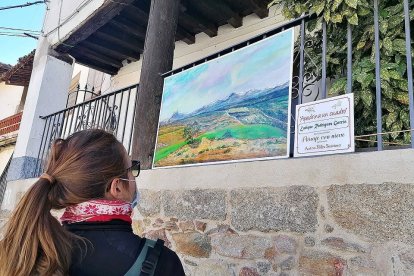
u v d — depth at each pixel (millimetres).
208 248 2271
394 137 2344
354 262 1585
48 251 823
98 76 8055
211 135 2688
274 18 4559
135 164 1128
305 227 1795
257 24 4738
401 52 2227
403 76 2367
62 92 5684
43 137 5195
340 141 1773
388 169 1550
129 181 1043
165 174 2754
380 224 1530
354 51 2512
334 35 2662
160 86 3256
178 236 2498
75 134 1051
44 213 882
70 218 949
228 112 2629
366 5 2150
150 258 884
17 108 13070
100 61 6570
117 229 933
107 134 1069
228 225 2186
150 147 3104
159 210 2705
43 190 914
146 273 854
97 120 4277
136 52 6324
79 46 5867
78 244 881
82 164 944
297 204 1851
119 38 5594
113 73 7035
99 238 900
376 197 1562
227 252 2145
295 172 1905
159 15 3387
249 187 2115
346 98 1810
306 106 1982
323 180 1771
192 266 2350
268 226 1960
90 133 1044
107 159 979
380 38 2348
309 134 1925
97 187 942
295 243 1821
